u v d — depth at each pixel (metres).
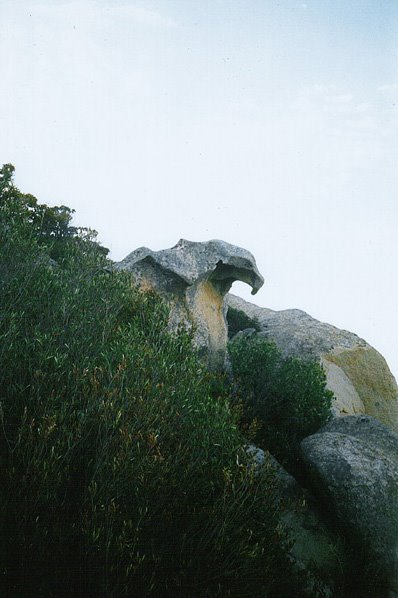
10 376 5.23
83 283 8.00
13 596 3.91
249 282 14.31
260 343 12.00
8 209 8.13
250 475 4.88
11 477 4.12
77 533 4.21
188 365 6.34
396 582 7.13
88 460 4.75
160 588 4.29
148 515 4.37
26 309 6.71
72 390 5.13
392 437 9.62
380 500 7.66
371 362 18.12
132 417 4.77
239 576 4.58
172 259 12.72
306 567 6.69
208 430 5.38
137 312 8.19
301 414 10.55
